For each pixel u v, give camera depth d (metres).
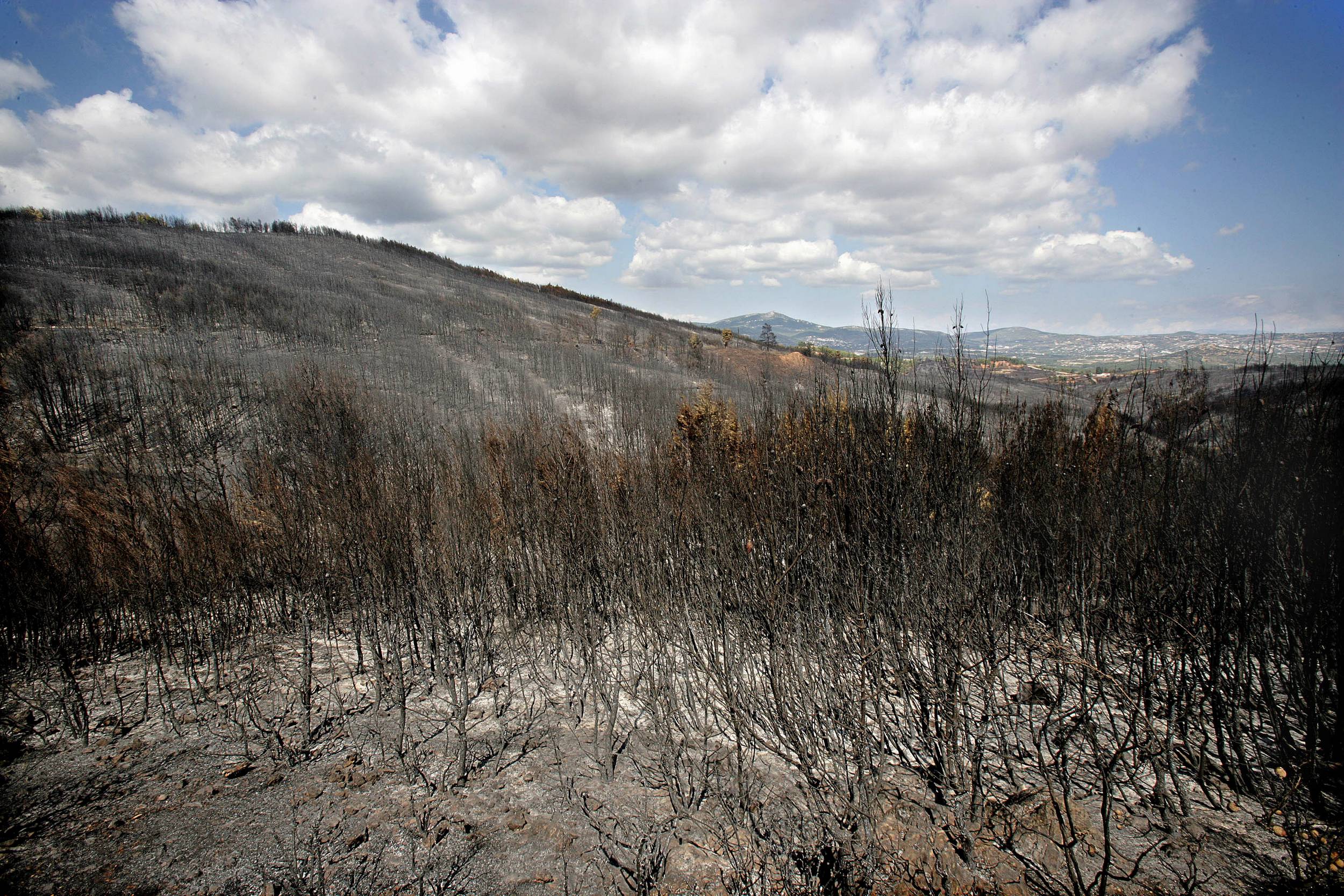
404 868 3.43
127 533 6.36
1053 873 3.09
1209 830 3.30
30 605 5.83
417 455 7.29
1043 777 3.84
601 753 4.61
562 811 3.91
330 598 6.79
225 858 3.54
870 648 4.15
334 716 5.32
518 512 7.03
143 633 6.40
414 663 6.30
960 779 3.72
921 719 4.09
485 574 6.50
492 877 3.35
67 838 3.71
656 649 5.30
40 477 6.73
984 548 4.44
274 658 6.39
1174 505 4.65
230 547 6.81
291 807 4.00
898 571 4.25
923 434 4.43
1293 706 3.97
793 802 3.87
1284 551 3.85
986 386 4.30
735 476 5.81
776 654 4.36
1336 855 2.93
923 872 3.16
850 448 4.68
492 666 6.05
